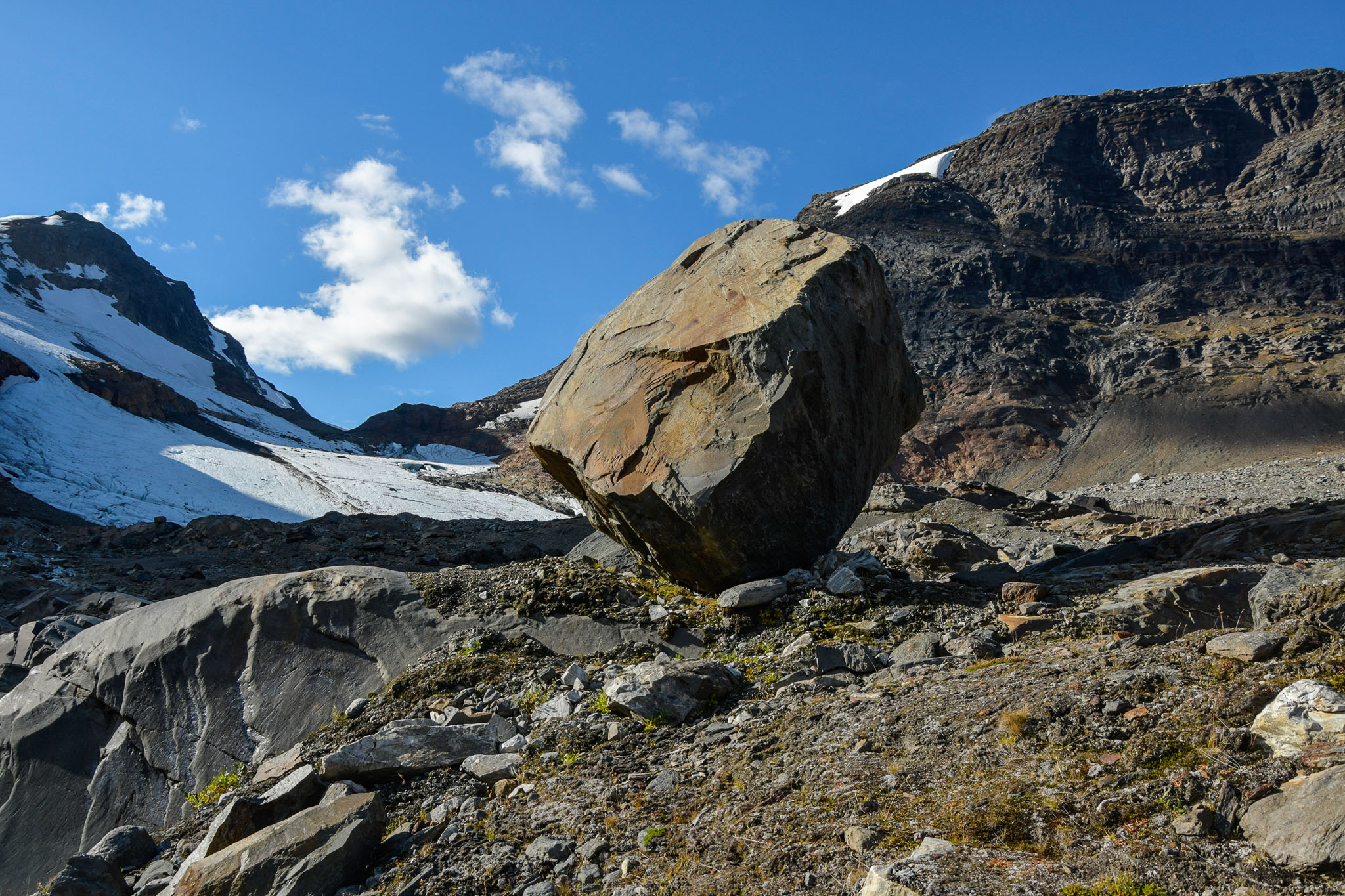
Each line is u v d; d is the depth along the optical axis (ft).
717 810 16.14
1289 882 9.88
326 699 27.32
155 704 28.78
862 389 31.50
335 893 16.96
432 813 19.25
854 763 15.94
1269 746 12.16
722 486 26.96
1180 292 554.87
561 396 31.94
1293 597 19.44
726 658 25.29
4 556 71.36
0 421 288.71
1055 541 62.64
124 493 258.78
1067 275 593.83
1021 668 19.16
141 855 22.16
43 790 28.37
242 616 29.60
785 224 32.81
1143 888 10.42
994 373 496.23
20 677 36.45
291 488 315.17
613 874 15.10
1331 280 535.19
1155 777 12.51
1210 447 387.55
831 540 31.17
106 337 652.07
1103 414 442.91
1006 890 10.65
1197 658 16.21
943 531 50.52
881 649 24.31
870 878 11.60
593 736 20.98
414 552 72.43
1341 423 374.84
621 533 30.86
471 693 25.16
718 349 28.35
